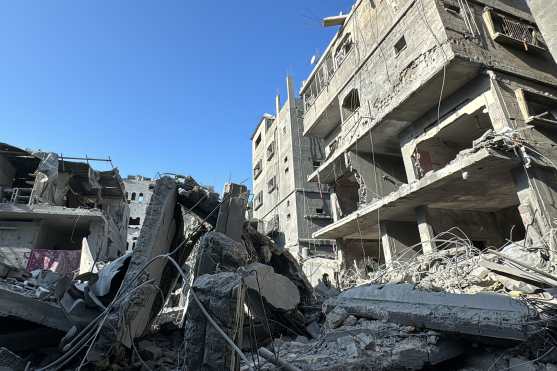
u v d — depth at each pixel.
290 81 33.09
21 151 21.55
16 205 19.77
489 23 12.83
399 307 6.10
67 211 20.53
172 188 7.26
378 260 20.88
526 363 4.55
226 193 8.13
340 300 7.87
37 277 9.39
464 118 12.91
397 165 18.77
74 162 23.64
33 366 5.62
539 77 12.63
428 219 14.41
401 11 14.05
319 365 4.93
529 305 4.91
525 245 9.65
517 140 10.27
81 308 6.20
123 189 29.17
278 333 7.80
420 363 5.09
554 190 10.39
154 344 7.09
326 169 20.89
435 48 12.12
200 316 3.93
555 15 10.22
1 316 5.87
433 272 9.16
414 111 14.22
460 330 5.02
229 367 3.53
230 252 5.35
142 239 6.36
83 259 16.20
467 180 11.82
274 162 33.94
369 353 5.18
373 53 16.08
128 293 5.54
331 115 21.23
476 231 15.44
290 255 10.02
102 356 5.18
